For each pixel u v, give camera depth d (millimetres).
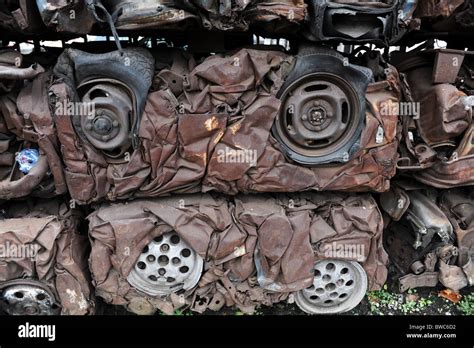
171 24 2479
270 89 2699
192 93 2697
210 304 3176
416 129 3197
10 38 3086
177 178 2744
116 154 2775
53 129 2629
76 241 3025
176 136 2639
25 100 2613
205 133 2633
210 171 2758
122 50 2492
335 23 2480
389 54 3410
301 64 2641
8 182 2672
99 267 2885
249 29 2861
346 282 3178
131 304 3121
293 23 2533
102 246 2850
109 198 2846
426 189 3637
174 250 2887
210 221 2848
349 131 2832
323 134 2797
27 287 2879
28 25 2498
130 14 2418
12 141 2855
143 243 2824
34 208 3072
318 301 3254
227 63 2594
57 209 3062
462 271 3535
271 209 2938
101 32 2695
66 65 2559
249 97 2686
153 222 2809
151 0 2436
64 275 2879
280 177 2824
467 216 3580
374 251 3088
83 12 2436
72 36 3096
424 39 3609
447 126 3037
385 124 2797
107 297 3051
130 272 2922
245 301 3162
